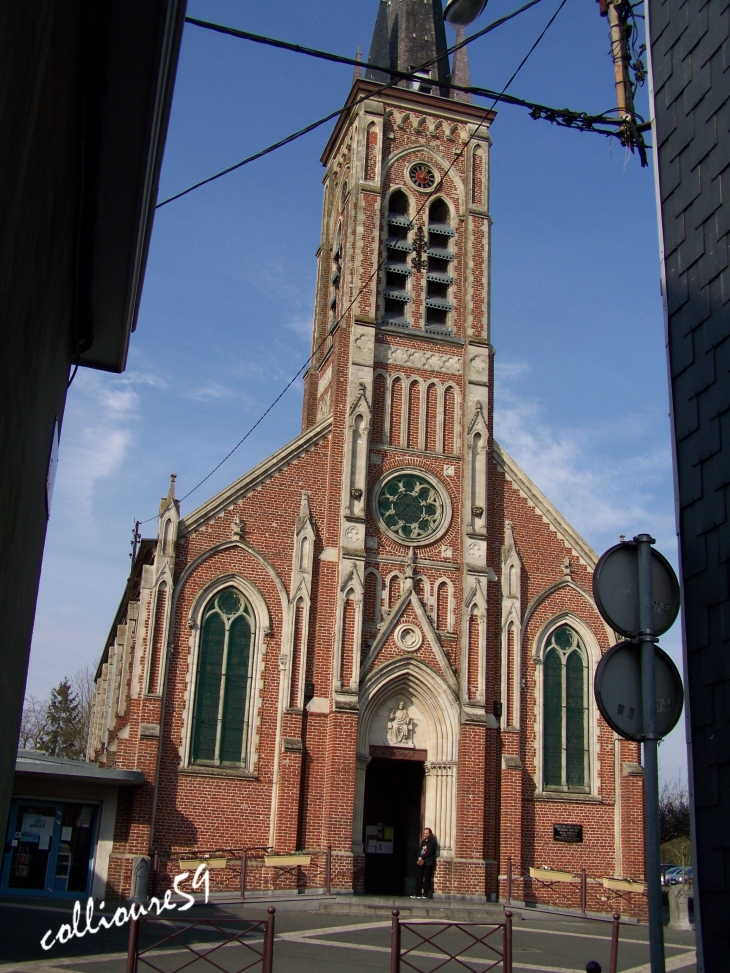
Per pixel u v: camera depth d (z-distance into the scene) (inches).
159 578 1568.7
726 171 616.7
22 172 297.7
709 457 605.3
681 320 658.2
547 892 1605.6
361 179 1849.2
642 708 408.2
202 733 1541.6
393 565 1686.8
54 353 495.8
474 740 1615.4
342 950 1023.0
